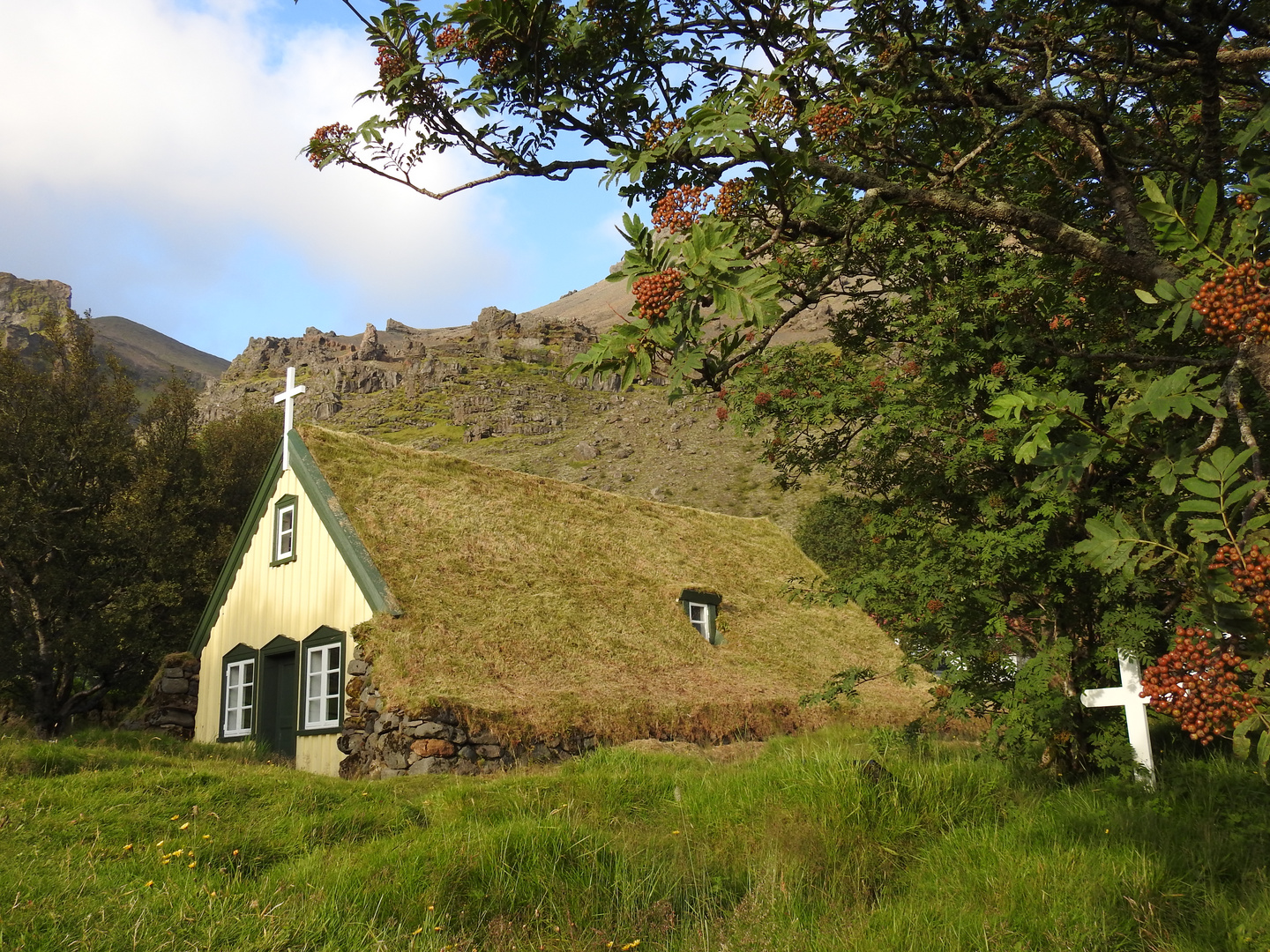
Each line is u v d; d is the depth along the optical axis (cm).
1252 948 464
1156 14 436
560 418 10556
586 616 1683
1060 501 773
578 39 455
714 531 2353
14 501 2220
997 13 551
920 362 845
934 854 634
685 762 1113
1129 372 424
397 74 457
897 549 902
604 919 545
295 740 1570
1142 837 616
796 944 499
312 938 477
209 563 2562
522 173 481
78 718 2341
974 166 747
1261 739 303
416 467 1852
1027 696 782
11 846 609
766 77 482
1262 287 304
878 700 1850
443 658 1405
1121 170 496
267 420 3444
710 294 319
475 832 665
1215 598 323
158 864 595
